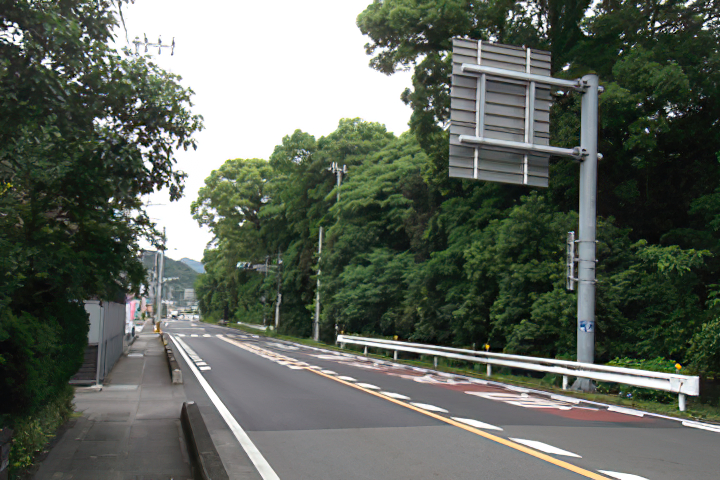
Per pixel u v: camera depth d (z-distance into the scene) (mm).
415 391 15055
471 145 14906
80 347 10039
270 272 65062
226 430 9617
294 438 8930
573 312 18344
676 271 18812
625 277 19438
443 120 27375
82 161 6883
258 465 7305
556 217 21828
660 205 23234
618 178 23094
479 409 12117
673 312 18578
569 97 23141
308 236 57312
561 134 22047
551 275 19922
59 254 6852
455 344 26609
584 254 15469
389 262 35719
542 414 11672
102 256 8219
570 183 22562
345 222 40781
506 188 26734
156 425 10281
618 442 8789
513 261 21781
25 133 5746
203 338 46500
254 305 79125
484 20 25656
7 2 5184
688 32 21859
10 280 5742
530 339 19781
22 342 5750
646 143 19516
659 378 12758
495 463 7309
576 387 15234
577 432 9602
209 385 15961
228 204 72250
